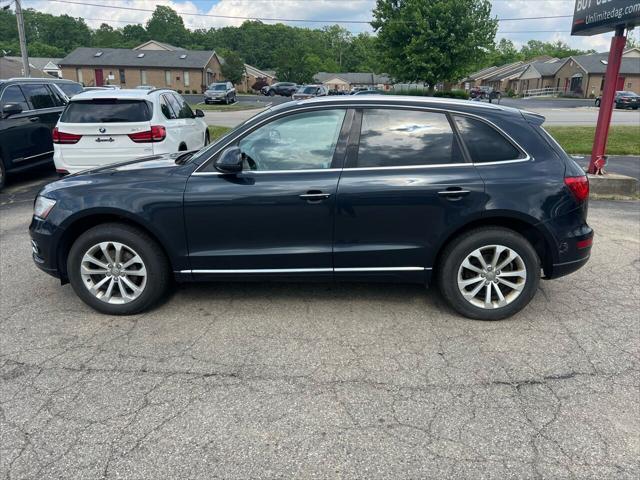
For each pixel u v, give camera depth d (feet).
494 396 9.92
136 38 341.62
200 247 12.76
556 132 52.13
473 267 12.78
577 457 8.30
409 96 13.55
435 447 8.52
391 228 12.50
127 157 24.94
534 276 12.71
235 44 355.97
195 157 13.02
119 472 7.98
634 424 9.11
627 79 199.41
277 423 9.12
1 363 11.07
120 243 12.85
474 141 12.59
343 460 8.23
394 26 121.90
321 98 13.21
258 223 12.54
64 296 14.65
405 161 12.50
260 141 12.76
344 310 13.71
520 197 12.24
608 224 22.24
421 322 13.01
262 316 13.35
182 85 207.31
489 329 12.66
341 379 10.49
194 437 8.77
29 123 30.35
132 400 9.78
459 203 12.26
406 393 10.00
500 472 7.98
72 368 10.89
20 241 19.83
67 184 13.15
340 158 12.54
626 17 24.30
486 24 119.96
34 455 8.32
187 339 12.15
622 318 13.24
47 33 316.81
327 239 12.62
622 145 44.45
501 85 283.79
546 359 11.25
